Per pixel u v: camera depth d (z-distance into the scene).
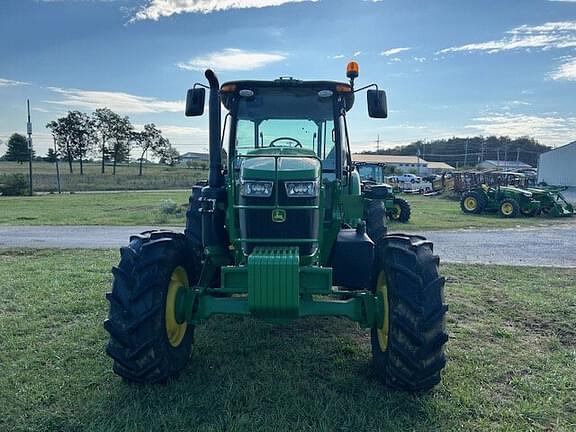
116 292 3.46
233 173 4.00
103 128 80.50
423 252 3.52
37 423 3.11
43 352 4.25
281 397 3.42
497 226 15.72
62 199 29.38
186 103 4.47
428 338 3.30
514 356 4.27
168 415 3.14
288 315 3.39
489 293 6.46
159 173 70.75
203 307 3.67
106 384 3.61
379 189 4.97
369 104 4.72
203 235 4.25
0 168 71.25
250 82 4.67
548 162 46.16
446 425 3.11
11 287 6.57
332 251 4.20
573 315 5.45
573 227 15.63
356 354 4.24
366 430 3.03
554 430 3.10
